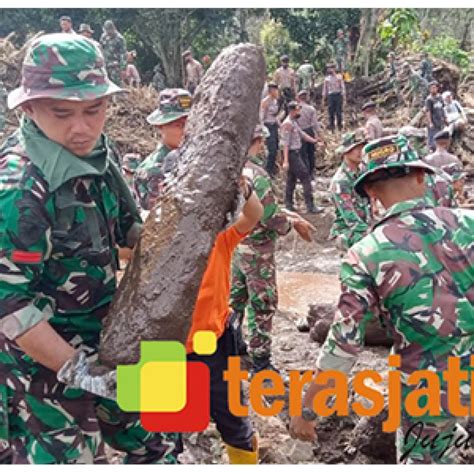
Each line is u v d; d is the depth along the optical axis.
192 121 1.97
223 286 2.41
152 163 3.34
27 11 18.53
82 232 1.82
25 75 1.72
